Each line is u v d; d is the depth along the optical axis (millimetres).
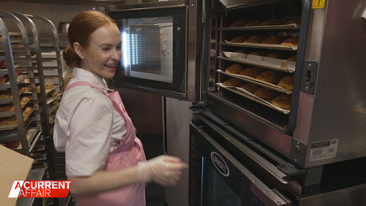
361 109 658
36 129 1521
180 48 1053
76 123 622
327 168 809
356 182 724
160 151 2285
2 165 786
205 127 1123
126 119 755
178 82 1104
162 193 2121
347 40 575
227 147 953
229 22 1024
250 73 906
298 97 626
